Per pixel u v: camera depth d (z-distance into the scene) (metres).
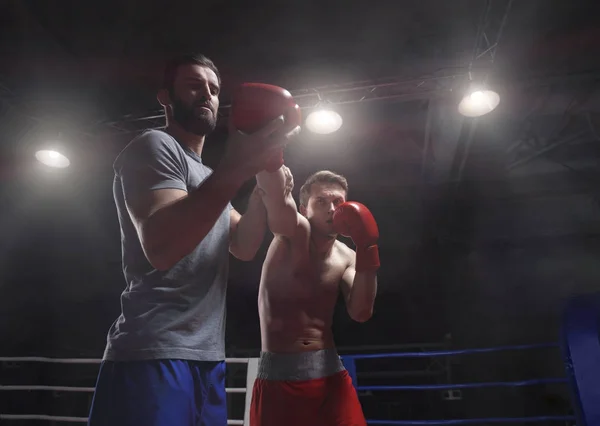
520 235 9.41
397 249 10.68
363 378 10.40
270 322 1.77
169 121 1.16
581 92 6.29
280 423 1.61
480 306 9.88
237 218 1.31
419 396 9.88
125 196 0.88
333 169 8.95
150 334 0.88
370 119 7.42
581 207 9.00
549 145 7.57
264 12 5.37
